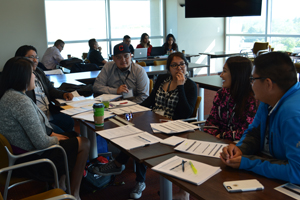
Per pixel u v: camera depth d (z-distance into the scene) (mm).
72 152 2031
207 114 4711
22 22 7234
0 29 7047
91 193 2453
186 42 9547
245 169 1288
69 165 1994
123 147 1604
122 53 3049
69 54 8070
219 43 10117
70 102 2736
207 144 1618
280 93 1253
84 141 2131
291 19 7977
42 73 3002
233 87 1910
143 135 1802
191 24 9492
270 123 1330
